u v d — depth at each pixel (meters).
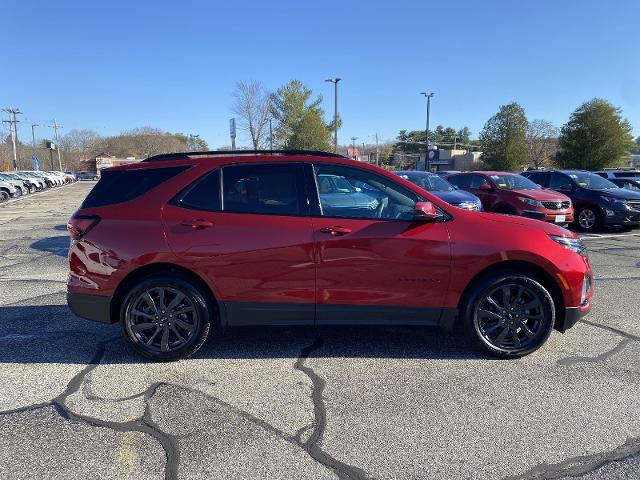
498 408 3.25
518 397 3.39
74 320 5.08
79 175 77.62
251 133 46.44
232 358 4.07
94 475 2.56
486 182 12.50
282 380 3.67
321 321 3.96
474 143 120.88
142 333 3.99
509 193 11.69
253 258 3.83
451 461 2.68
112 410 3.22
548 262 3.85
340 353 4.18
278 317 3.94
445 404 3.30
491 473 2.58
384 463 2.66
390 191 3.98
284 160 4.01
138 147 100.75
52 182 46.38
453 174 13.86
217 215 3.87
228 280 3.86
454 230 3.89
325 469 2.61
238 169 3.99
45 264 8.36
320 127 51.59
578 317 4.01
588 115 44.88
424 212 3.76
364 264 3.84
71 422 3.07
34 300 5.88
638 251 9.38
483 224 3.93
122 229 3.88
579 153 45.31
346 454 2.74
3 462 2.66
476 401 3.34
